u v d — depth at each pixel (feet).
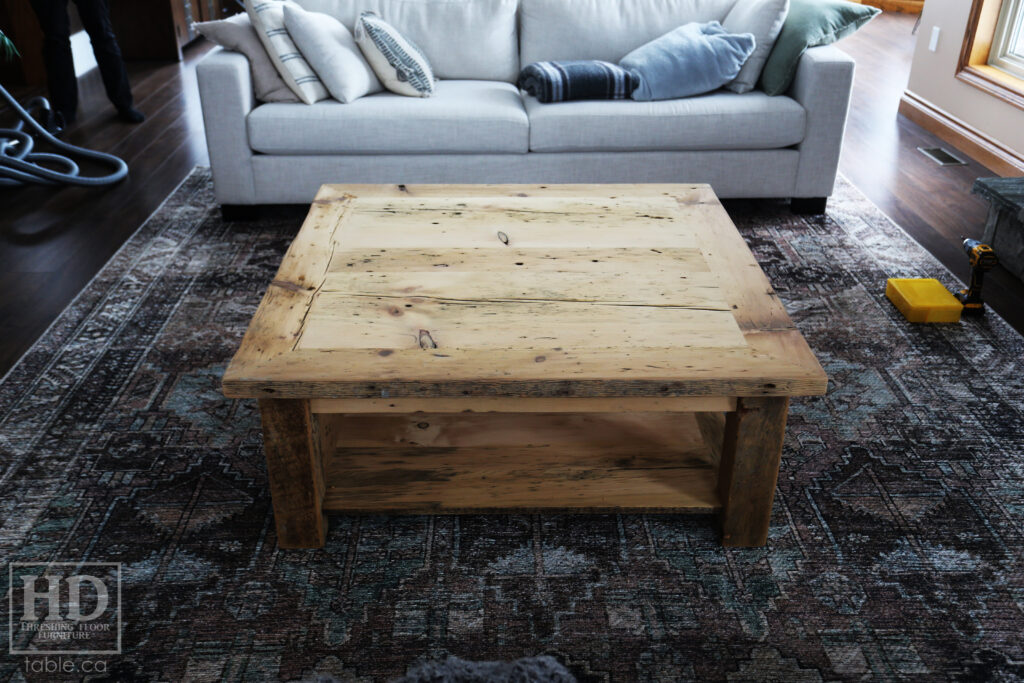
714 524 5.87
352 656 4.87
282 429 5.12
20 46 15.92
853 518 5.96
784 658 4.89
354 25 11.03
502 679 4.30
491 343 5.14
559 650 4.93
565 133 10.11
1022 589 5.37
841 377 7.59
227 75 9.77
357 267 6.07
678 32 10.69
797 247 10.07
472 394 4.83
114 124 14.20
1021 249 9.25
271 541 5.71
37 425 6.82
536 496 5.68
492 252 6.32
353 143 10.07
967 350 8.02
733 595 5.32
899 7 23.75
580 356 5.01
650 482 5.83
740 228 10.59
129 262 9.57
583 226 6.81
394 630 5.05
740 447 5.26
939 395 7.33
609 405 5.14
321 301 5.60
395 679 4.60
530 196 7.42
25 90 15.80
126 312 8.54
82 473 6.30
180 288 9.03
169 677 4.73
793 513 6.00
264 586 5.35
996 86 12.55
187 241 10.11
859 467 6.46
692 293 5.78
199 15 20.13
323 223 6.80
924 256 9.87
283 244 10.07
